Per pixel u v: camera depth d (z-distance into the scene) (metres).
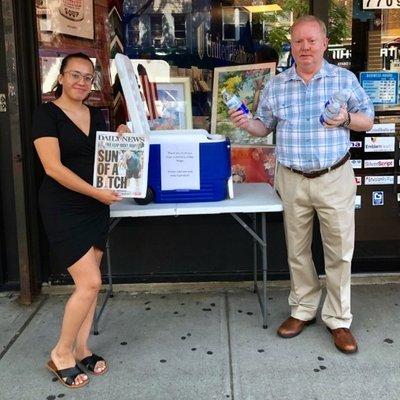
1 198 3.54
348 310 2.85
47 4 3.42
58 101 2.50
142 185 2.53
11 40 3.24
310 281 2.96
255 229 3.40
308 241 2.90
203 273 3.67
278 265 3.67
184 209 2.78
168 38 3.60
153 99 3.63
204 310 3.33
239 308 3.34
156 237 3.64
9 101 3.29
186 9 3.57
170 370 2.68
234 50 3.60
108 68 3.59
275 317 3.20
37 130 2.37
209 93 3.65
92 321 2.90
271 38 3.57
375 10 3.49
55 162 2.36
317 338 2.93
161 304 3.43
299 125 2.66
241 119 2.78
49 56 3.47
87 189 2.39
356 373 2.61
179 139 2.86
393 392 2.46
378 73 3.56
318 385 2.52
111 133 2.50
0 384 2.60
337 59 3.55
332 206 2.69
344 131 2.67
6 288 3.64
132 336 3.03
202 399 2.44
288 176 2.79
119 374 2.66
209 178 2.89
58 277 3.66
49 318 3.28
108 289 3.56
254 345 2.88
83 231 2.46
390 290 3.52
